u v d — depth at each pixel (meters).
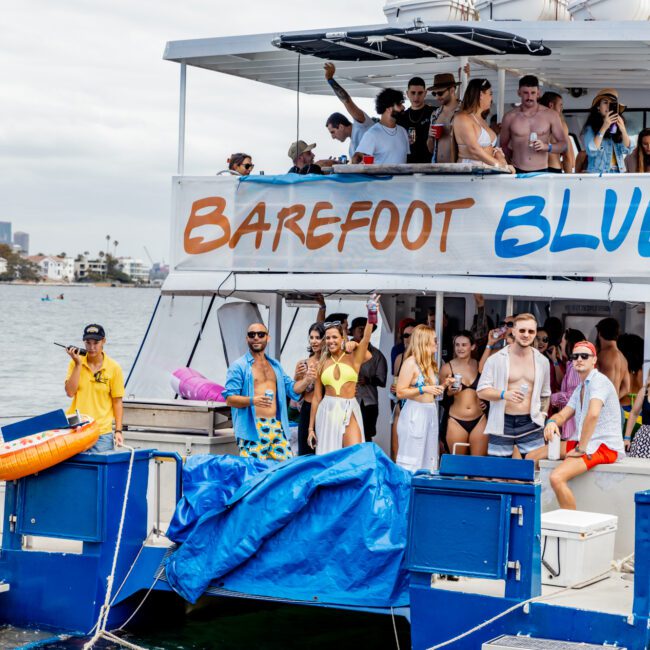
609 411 9.05
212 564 8.72
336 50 11.16
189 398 11.89
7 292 177.12
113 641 8.80
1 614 9.15
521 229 10.80
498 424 9.72
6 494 9.13
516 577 7.61
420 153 12.17
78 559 8.90
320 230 11.48
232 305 12.80
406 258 11.16
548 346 11.93
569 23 10.72
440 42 10.62
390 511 8.54
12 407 27.78
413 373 10.11
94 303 128.75
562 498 8.91
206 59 12.67
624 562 8.63
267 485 8.72
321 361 10.17
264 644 8.99
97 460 8.86
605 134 12.00
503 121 11.74
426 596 7.86
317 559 8.54
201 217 11.95
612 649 7.23
